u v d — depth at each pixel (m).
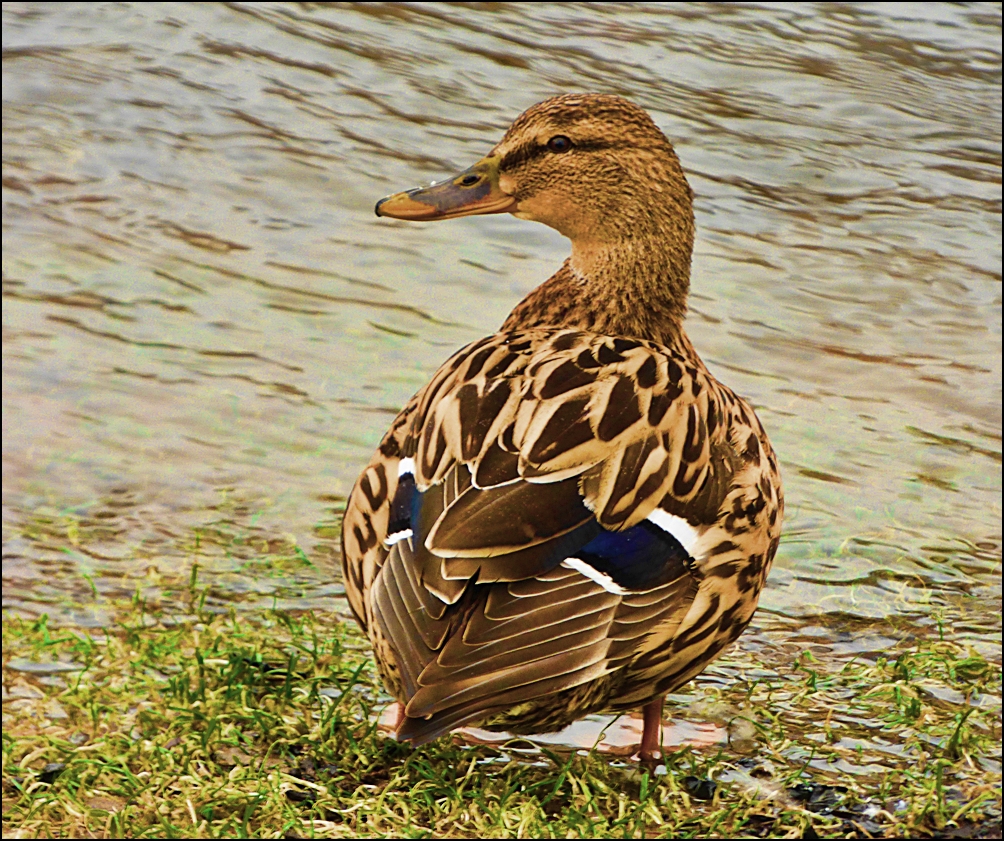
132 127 17.48
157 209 15.97
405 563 6.64
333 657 8.91
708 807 7.38
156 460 11.84
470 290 14.60
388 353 13.53
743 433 7.61
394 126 17.56
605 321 8.79
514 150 8.84
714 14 20.78
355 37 19.89
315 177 16.50
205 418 12.45
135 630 9.30
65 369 13.16
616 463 6.93
